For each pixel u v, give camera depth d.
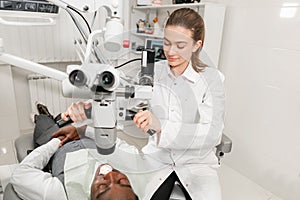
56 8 1.28
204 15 1.85
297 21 1.55
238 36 1.92
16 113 2.31
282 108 1.70
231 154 2.11
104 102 0.66
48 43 2.31
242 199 1.74
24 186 1.03
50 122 1.54
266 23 1.72
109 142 0.70
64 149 1.27
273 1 1.67
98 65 0.69
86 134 0.77
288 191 1.72
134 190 0.99
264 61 1.77
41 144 1.42
